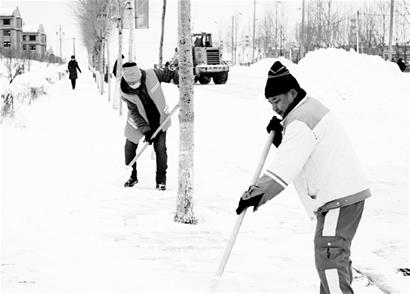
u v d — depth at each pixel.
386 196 7.70
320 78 17.14
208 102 20.12
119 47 20.14
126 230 5.97
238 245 5.57
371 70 17.08
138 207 6.90
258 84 35.12
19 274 4.69
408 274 4.85
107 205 6.95
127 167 7.84
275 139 3.91
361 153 10.83
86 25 40.50
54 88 33.56
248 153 10.73
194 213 6.36
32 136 12.52
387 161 10.17
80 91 31.34
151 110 7.68
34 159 9.75
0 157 9.78
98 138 12.57
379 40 50.22
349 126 13.31
